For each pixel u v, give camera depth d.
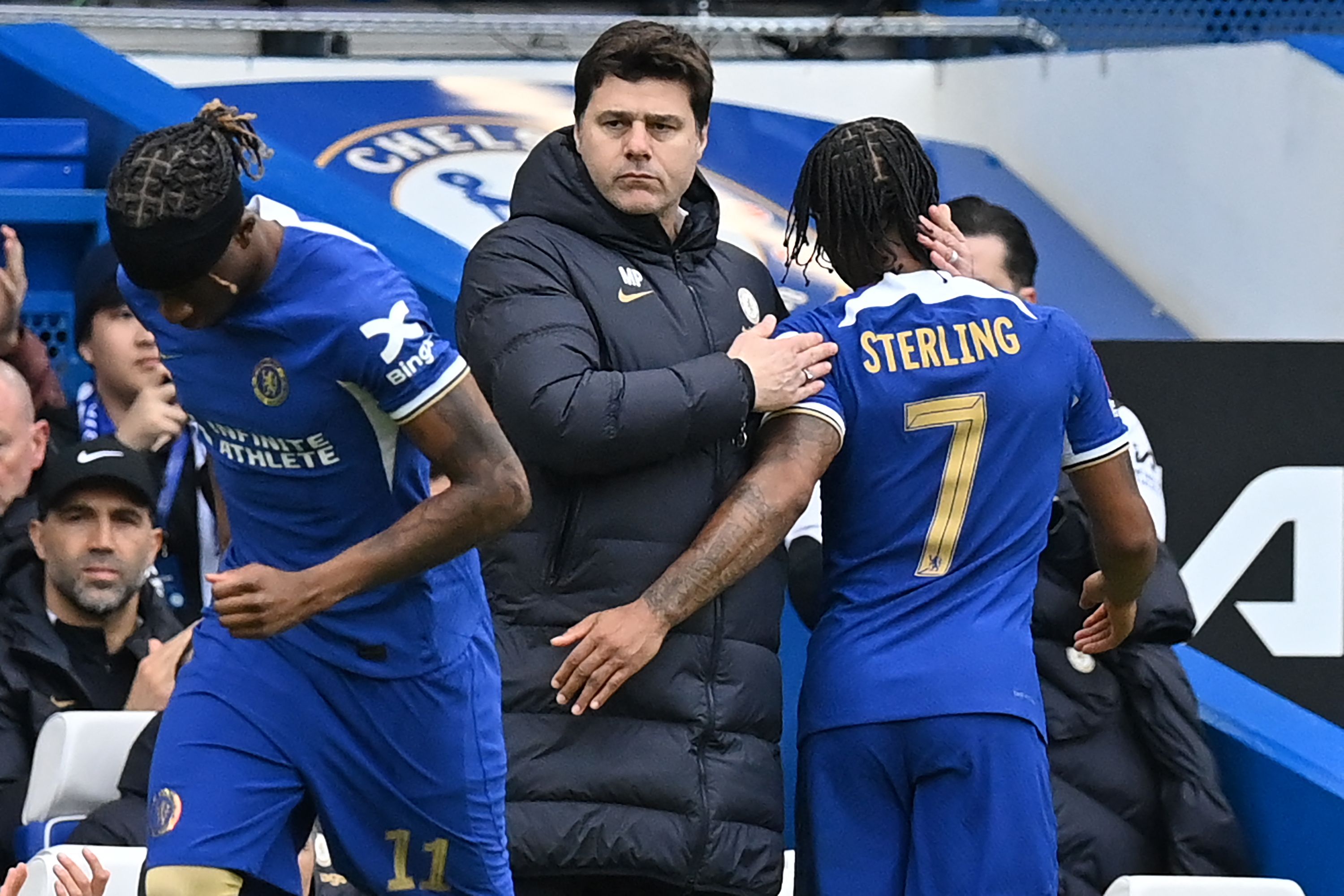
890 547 12.83
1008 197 25.48
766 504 12.51
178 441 18.66
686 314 13.19
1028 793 12.49
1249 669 21.44
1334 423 21.55
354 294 10.33
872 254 13.38
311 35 26.14
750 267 13.92
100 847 13.73
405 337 10.34
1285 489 21.47
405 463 11.01
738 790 12.82
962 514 12.77
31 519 17.83
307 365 10.38
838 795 12.76
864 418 12.84
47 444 18.55
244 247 10.15
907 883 12.63
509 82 25.42
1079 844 16.36
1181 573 21.36
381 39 27.28
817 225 13.62
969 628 12.64
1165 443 21.34
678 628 12.77
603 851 12.56
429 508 10.47
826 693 12.79
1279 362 21.45
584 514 12.70
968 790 12.46
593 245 13.10
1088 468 13.42
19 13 23.23
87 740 15.49
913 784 12.68
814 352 12.80
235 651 11.35
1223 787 17.64
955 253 13.32
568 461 12.42
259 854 11.18
